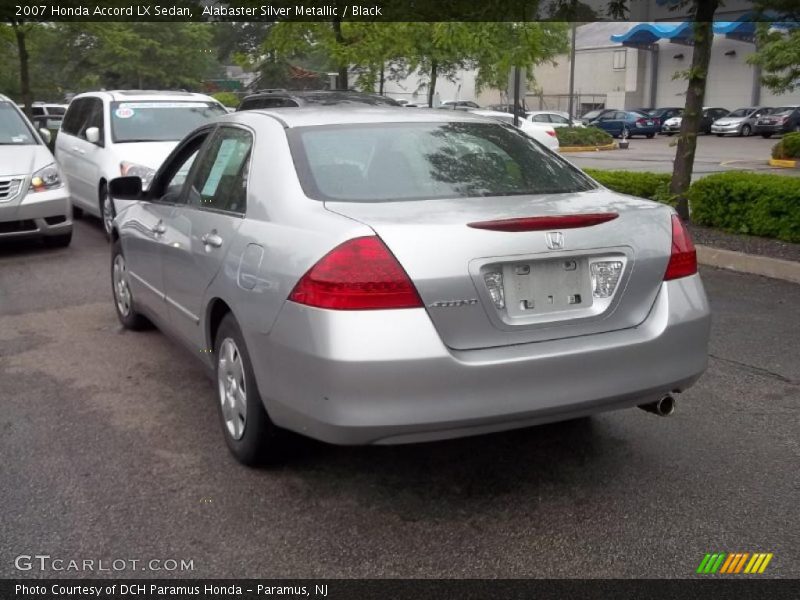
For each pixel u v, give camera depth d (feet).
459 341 11.75
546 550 11.85
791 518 12.62
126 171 35.04
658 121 151.64
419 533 12.34
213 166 16.58
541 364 11.94
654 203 13.92
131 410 17.19
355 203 13.04
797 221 30.30
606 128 148.87
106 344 21.74
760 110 143.33
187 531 12.39
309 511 12.96
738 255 28.86
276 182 13.89
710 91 175.63
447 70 56.08
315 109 16.24
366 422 11.43
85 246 35.60
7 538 12.21
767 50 63.00
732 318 23.24
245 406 13.88
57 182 34.01
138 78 139.44
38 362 20.38
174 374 19.35
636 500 13.24
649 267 12.86
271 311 12.42
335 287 11.50
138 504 13.19
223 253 14.35
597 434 15.72
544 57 44.27
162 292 18.29
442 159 14.61
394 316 11.46
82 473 14.28
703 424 16.12
